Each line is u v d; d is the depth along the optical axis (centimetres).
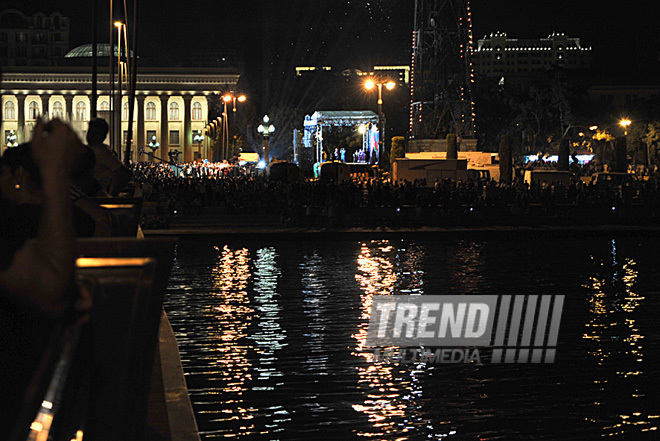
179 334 2814
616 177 11562
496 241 6656
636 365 2383
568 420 1853
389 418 1867
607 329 2942
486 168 11900
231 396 2052
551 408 1942
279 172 12581
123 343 465
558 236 6888
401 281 4141
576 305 3462
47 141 392
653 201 8688
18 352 410
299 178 12762
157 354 1308
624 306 3438
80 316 434
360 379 2216
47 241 385
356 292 3772
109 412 467
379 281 4141
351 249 5928
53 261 383
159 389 1091
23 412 407
